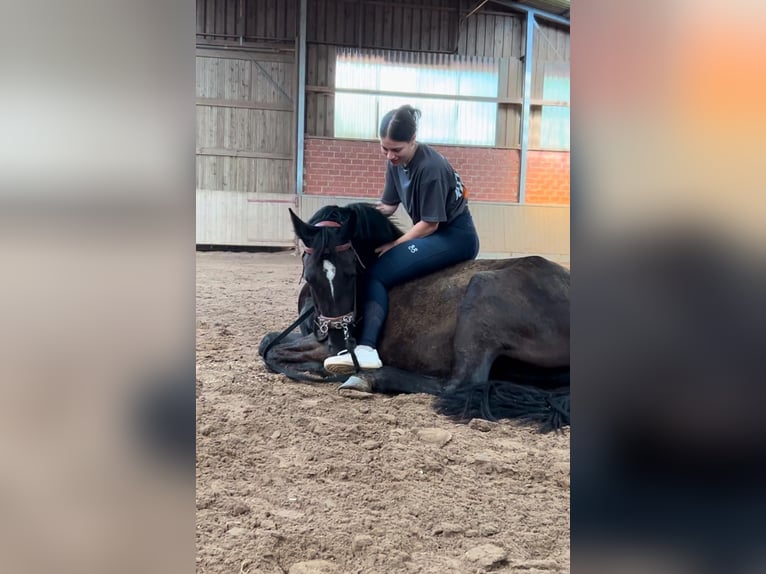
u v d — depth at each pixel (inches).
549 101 207.0
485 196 186.4
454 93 203.3
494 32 214.5
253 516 74.2
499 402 103.5
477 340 106.6
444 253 110.8
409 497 80.4
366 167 195.3
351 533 72.0
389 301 110.3
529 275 110.3
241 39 223.0
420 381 107.5
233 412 97.0
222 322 126.5
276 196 200.4
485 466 88.4
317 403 102.6
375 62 198.1
